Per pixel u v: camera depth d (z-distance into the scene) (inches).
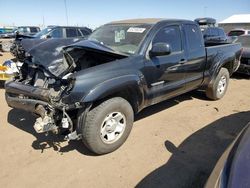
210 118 194.4
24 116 193.2
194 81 201.3
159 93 167.0
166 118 192.5
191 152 144.4
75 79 122.5
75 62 143.1
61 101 124.5
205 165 132.0
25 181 119.8
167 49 148.3
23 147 148.5
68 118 125.8
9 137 159.9
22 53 176.4
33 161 135.1
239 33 782.5
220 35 604.4
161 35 166.7
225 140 159.0
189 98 243.8
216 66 220.2
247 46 364.8
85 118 128.8
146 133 166.7
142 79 148.9
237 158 74.9
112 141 141.4
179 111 207.8
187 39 188.7
